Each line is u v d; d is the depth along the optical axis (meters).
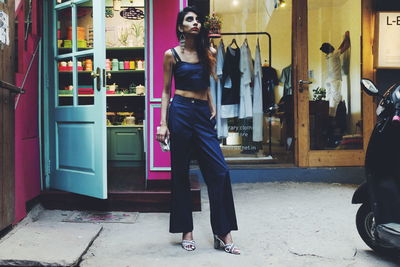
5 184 2.78
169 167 3.88
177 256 2.60
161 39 3.88
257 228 3.20
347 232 3.09
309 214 3.60
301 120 5.15
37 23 3.79
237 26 5.65
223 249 2.73
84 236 2.87
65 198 3.69
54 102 3.81
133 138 5.89
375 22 5.10
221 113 5.41
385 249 2.58
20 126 3.22
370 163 2.44
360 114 5.32
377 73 5.18
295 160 5.22
